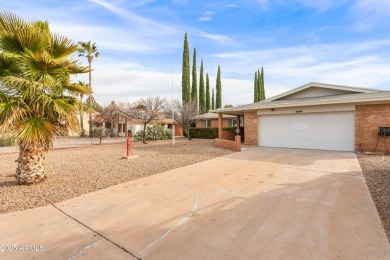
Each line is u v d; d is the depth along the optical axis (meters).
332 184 5.23
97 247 2.73
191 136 26.28
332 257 2.45
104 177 6.30
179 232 3.07
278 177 6.02
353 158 8.56
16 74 5.06
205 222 3.37
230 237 2.91
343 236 2.87
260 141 13.70
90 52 26.44
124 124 31.31
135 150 12.78
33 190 5.02
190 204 4.14
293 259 2.42
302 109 11.78
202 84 36.06
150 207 4.02
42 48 5.14
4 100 4.70
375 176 5.84
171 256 2.52
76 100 5.69
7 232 3.12
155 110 18.75
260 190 4.91
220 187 5.20
